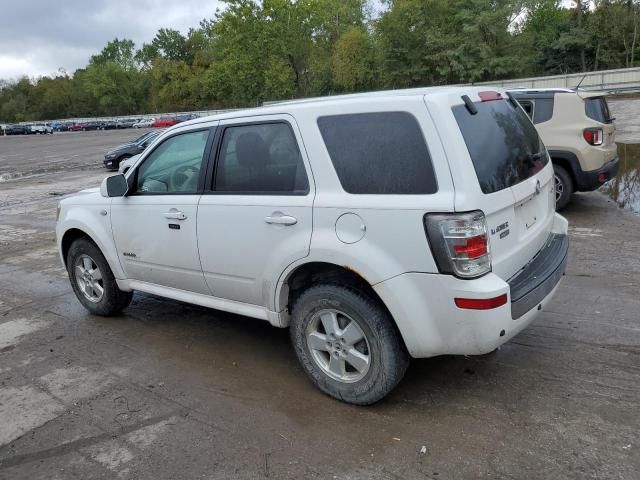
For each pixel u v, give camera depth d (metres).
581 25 49.06
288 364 4.10
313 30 59.22
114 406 3.65
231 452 3.07
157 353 4.44
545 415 3.21
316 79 60.62
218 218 3.82
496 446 2.96
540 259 3.55
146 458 3.06
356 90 55.12
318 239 3.27
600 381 3.54
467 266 2.87
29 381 4.09
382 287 3.05
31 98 122.94
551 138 7.99
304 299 3.47
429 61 47.81
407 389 3.61
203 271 4.05
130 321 5.17
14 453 3.19
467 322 2.91
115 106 109.75
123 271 4.79
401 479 2.76
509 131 3.50
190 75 87.19
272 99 58.91
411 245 2.96
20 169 24.84
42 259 7.99
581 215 8.14
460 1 46.47
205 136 4.01
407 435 3.11
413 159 3.00
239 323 4.97
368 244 3.10
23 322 5.36
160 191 4.34
